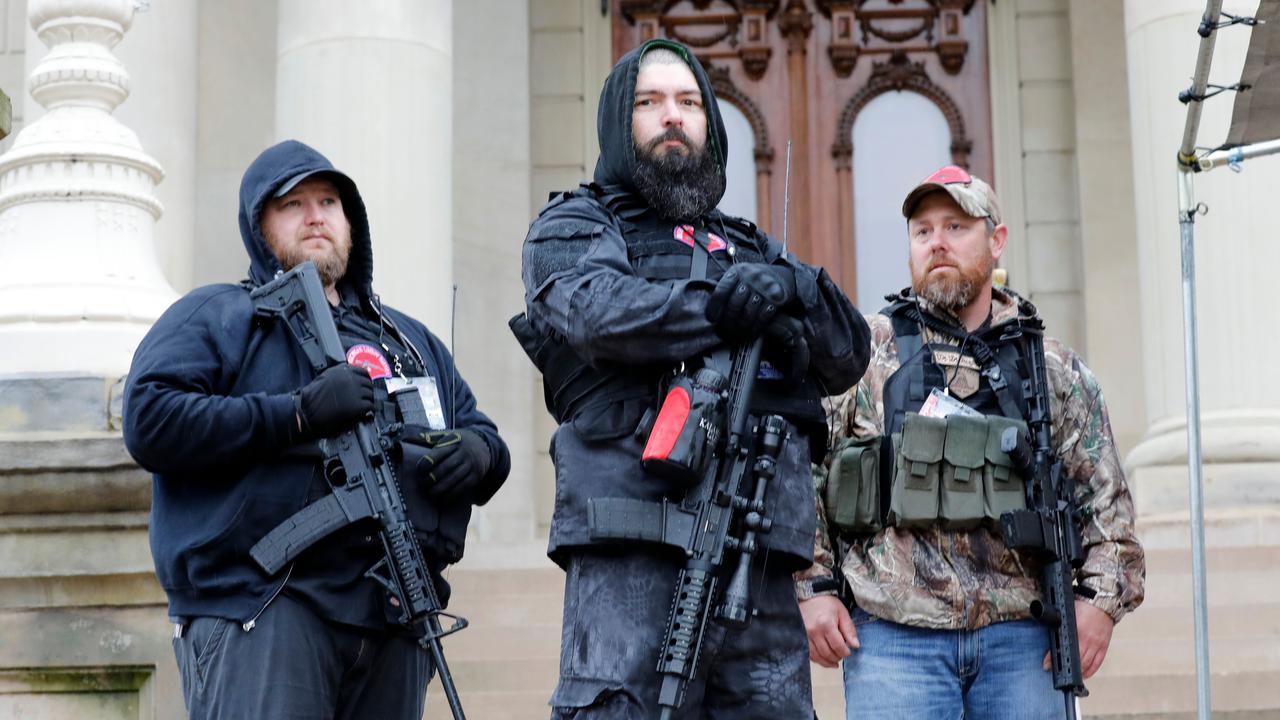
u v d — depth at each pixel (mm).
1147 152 10602
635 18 13508
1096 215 12969
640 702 3801
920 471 4812
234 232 12312
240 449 4266
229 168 12391
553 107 13344
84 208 7152
